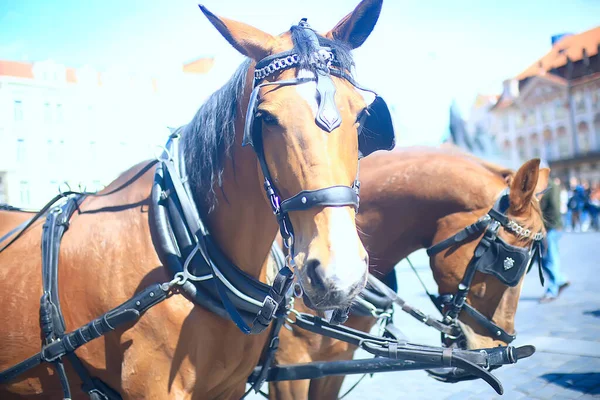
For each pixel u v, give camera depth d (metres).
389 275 2.86
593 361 4.68
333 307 1.26
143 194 1.88
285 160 1.39
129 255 1.76
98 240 1.82
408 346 2.20
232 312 1.64
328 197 1.32
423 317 2.56
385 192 2.72
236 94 1.70
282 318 2.06
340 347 2.67
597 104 36.25
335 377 2.86
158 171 1.87
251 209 1.72
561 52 38.94
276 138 1.42
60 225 1.91
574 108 37.41
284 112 1.40
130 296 1.73
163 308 1.67
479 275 2.53
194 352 1.68
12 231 2.09
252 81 1.64
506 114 40.22
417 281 9.38
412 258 12.98
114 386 1.80
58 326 1.78
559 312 6.54
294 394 2.59
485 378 2.05
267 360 2.12
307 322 2.30
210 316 1.71
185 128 1.97
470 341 2.53
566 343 5.22
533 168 2.42
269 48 1.57
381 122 1.68
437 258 2.61
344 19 1.72
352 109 1.44
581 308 6.69
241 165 1.69
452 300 2.57
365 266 1.28
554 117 38.28
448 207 2.59
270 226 1.76
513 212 2.48
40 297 1.83
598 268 10.02
